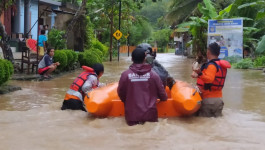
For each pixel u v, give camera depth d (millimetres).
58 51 13828
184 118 5781
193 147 4109
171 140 4414
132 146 4141
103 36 37281
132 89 5285
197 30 25875
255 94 8852
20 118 5699
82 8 19578
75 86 6395
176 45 51594
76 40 21094
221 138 4566
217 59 5832
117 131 4863
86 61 17203
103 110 5582
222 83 5852
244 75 14219
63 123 5355
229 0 31531
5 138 4473
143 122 5250
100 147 4102
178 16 31750
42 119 5633
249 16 23375
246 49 24125
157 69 6031
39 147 4098
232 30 21000
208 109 5879
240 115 6172
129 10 34094
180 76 13609
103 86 6324
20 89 9523
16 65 13086
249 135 4738
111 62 25422
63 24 20766
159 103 5797
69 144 4223
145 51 5922
